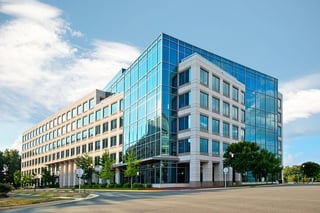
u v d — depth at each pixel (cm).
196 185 4872
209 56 6194
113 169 6681
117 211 1617
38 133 12294
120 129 6800
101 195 3253
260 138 7106
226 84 6062
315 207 1541
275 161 6091
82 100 8856
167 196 2714
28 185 11269
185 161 5075
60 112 10325
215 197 2355
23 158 13838
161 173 4978
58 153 10244
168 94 5275
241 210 1495
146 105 5672
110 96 7419
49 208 1919
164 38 5372
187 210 1559
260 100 7306
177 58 5516
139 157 5769
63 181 9688
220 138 5619
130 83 6494
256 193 2653
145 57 5878
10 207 2052
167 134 5172
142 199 2452
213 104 5541
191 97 5134
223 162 5453
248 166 4878
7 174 13300
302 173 9438
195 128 5000
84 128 8600
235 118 6253
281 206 1609
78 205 2086
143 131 5703
